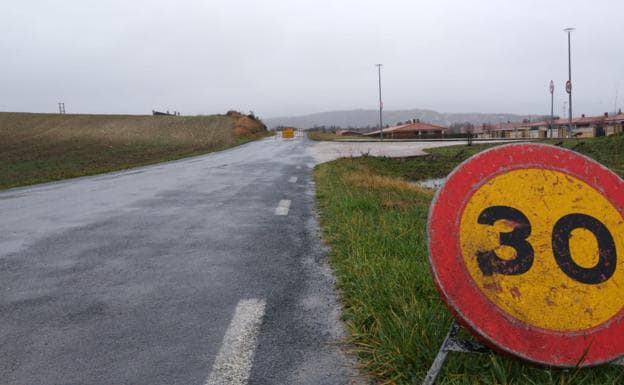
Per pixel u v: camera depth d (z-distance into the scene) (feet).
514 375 7.89
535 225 7.86
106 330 10.88
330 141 210.38
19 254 18.26
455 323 7.70
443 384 7.75
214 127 283.38
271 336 10.46
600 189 8.16
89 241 20.33
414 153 107.65
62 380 8.66
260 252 18.08
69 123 291.38
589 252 7.77
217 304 12.50
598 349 7.34
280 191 38.58
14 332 10.84
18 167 91.25
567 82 144.87
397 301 11.16
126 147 160.97
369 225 20.92
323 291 13.48
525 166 8.22
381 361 8.87
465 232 7.77
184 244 19.56
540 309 7.43
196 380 8.60
